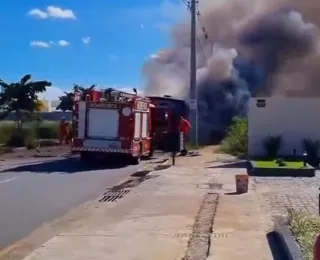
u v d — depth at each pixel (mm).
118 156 23406
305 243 7555
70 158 26375
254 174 18594
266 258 7613
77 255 8086
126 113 23172
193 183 16359
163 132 30266
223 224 9992
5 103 36500
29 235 9922
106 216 11414
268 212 11352
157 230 9750
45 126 40156
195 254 8047
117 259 7844
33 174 19734
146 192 14664
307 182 16609
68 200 13805
